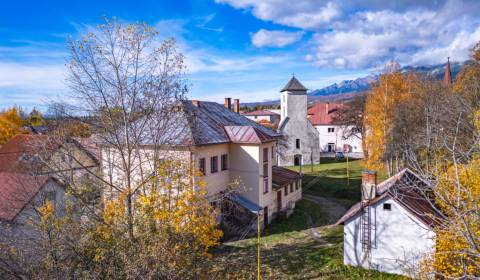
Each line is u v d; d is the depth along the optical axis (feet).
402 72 120.78
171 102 53.52
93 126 51.75
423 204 53.72
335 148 202.49
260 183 77.77
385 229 52.03
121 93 49.08
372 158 118.42
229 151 80.23
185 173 46.60
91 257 34.32
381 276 50.57
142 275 30.66
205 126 76.79
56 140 51.01
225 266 55.42
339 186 115.55
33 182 57.88
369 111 123.65
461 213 23.24
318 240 68.49
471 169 35.29
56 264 33.32
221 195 68.80
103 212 40.96
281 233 75.05
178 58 72.95
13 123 146.92
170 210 38.55
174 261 31.40
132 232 35.88
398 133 103.45
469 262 29.22
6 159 92.63
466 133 52.03
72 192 44.06
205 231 39.70
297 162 155.53
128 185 45.83
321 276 51.85
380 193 55.62
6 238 43.04
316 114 214.90
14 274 33.86
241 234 74.18
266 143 80.33
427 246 48.52
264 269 54.54
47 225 34.83
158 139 52.26
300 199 104.22
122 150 50.98
